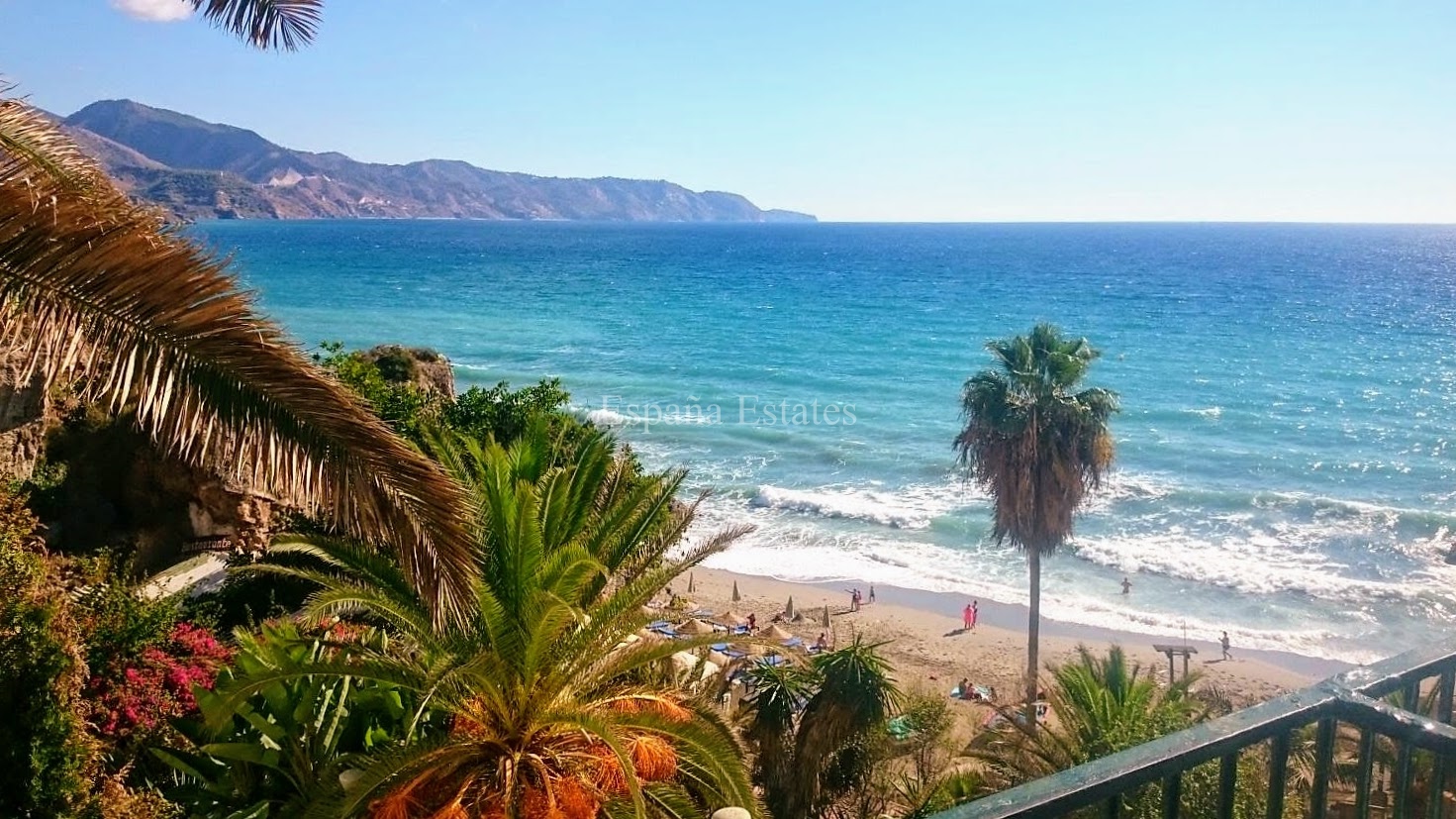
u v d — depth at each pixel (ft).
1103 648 86.94
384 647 30.17
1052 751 41.73
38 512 49.67
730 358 236.43
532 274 452.35
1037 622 76.69
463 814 23.61
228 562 46.91
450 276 431.43
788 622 93.20
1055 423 73.05
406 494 14.39
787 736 44.91
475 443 31.12
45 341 12.55
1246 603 95.25
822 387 203.10
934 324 298.97
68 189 12.88
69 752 21.68
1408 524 116.47
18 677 21.29
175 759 26.58
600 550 32.68
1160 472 140.97
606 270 484.74
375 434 14.12
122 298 12.71
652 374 213.87
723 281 434.71
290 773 26.99
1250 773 11.07
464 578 15.29
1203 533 114.73
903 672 81.41
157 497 52.75
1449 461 146.20
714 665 53.06
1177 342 264.31
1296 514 120.88
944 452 151.12
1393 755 8.13
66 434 52.75
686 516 35.24
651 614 29.07
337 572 44.32
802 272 488.44
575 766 25.34
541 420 39.68
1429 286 411.54
